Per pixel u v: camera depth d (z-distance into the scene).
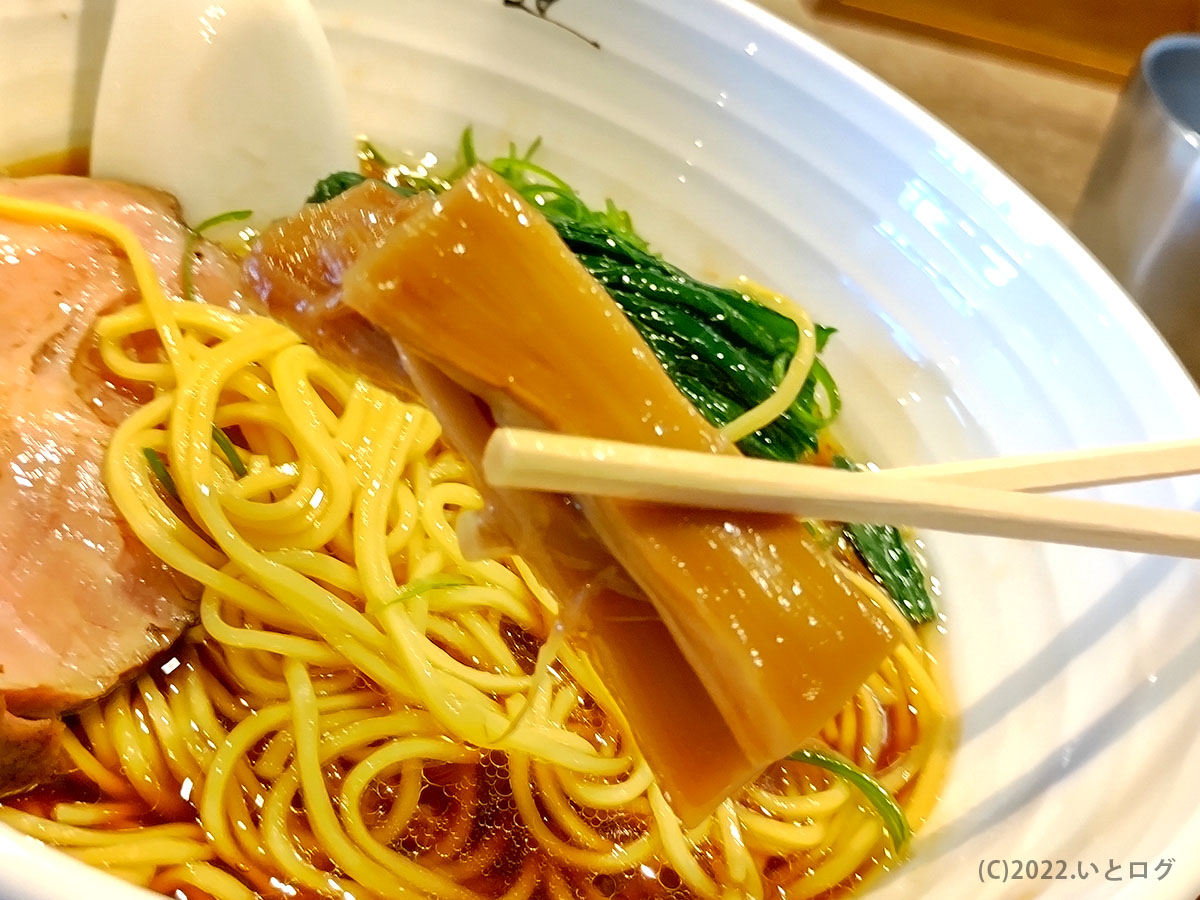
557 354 0.13
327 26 0.29
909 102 0.27
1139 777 0.17
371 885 0.19
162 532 0.20
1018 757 0.20
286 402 0.22
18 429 0.22
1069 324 0.24
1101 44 0.43
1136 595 0.20
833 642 0.14
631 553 0.13
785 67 0.28
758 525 0.14
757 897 0.20
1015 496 0.15
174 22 0.25
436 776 0.21
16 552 0.21
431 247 0.13
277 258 0.16
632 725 0.15
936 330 0.26
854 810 0.22
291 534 0.21
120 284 0.24
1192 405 0.21
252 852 0.19
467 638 0.22
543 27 0.29
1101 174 0.34
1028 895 0.17
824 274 0.28
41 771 0.19
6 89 0.25
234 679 0.21
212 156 0.27
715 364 0.27
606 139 0.30
